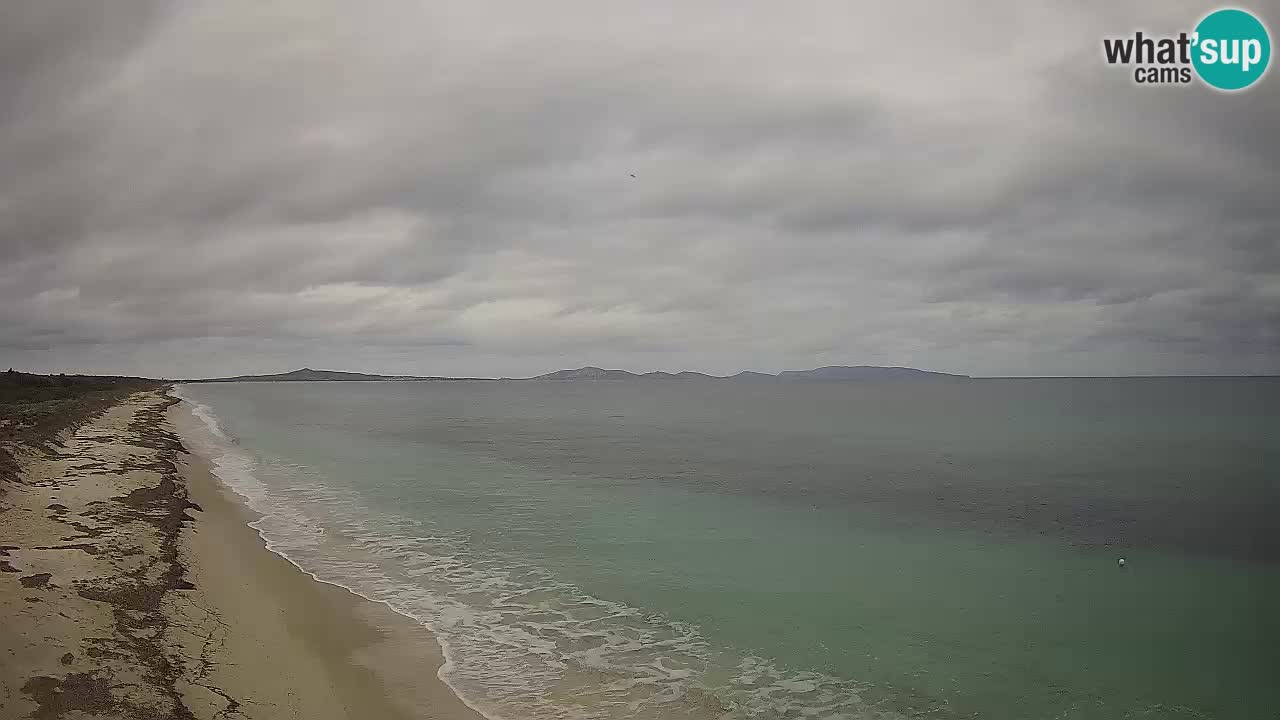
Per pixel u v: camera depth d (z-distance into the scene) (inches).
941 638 476.4
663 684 394.6
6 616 373.7
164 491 839.7
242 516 806.5
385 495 993.5
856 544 744.3
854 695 389.1
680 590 570.3
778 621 502.6
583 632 472.1
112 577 478.9
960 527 831.7
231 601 486.9
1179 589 594.2
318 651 418.0
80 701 299.6
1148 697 394.3
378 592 544.1
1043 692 398.6
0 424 1153.4
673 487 1099.9
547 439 1935.3
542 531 777.6
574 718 352.2
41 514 636.7
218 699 336.8
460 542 716.7
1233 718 370.9
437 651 431.5
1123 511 927.7
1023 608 541.0
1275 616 525.3
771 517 878.4
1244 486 1112.2
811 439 1924.2
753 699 380.2
